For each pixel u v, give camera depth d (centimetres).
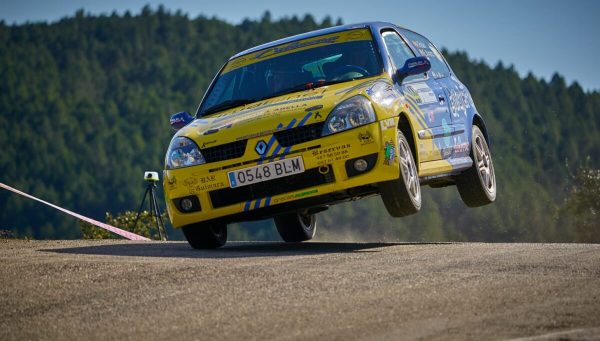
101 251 1769
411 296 1090
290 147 1652
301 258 1473
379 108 1681
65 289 1232
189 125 1830
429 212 6919
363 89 1727
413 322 958
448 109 2045
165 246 1934
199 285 1220
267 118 1683
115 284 1254
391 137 1670
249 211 1716
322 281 1209
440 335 901
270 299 1110
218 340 928
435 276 1221
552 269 1249
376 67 1852
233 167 1678
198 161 1705
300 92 1805
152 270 1345
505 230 6047
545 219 6078
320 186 1652
